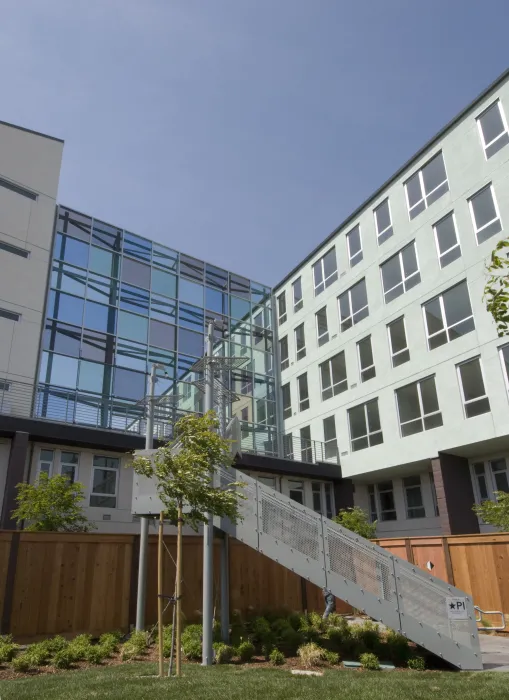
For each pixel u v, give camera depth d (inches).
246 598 541.3
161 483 336.8
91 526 599.8
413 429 829.8
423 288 857.5
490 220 765.9
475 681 267.4
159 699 231.5
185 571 516.7
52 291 828.0
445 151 863.7
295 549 396.2
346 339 1011.9
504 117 773.3
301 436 1091.3
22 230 812.0
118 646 405.1
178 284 1028.5
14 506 608.4
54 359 791.1
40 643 383.2
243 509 422.3
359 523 709.9
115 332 888.9
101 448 723.4
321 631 461.4
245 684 261.3
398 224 938.1
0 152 826.2
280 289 1250.6
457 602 333.1
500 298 211.3
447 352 792.9
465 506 768.3
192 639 386.6
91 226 922.1
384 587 360.2
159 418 799.7
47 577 455.2
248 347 1130.7
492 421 706.2
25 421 653.3
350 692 242.4
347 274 1042.1
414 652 363.9
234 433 501.7
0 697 240.7
